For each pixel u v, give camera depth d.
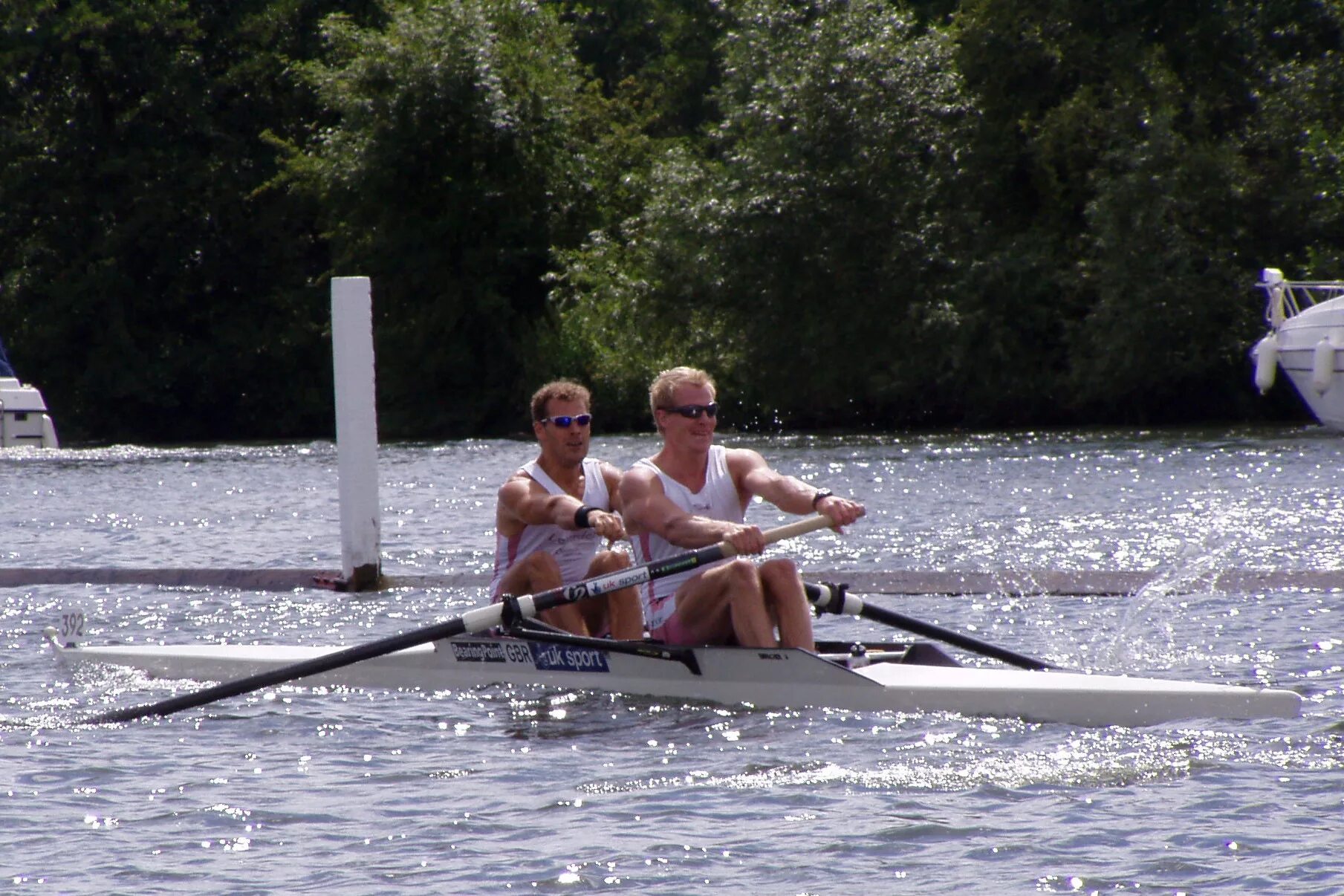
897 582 41.94
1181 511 59.62
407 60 146.75
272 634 36.53
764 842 18.41
